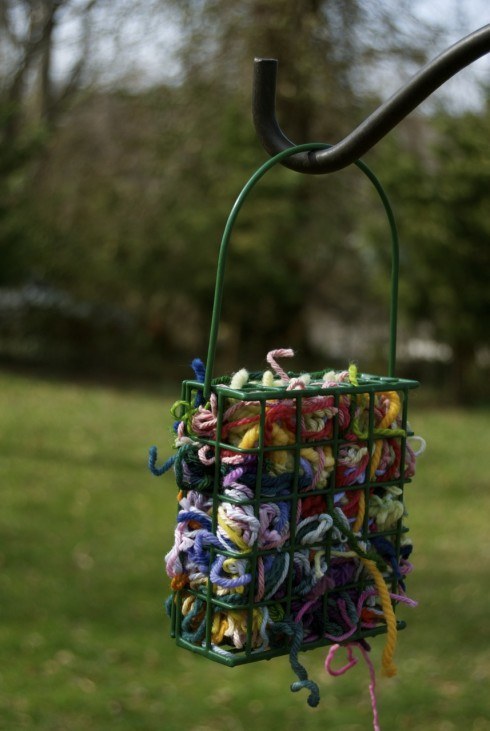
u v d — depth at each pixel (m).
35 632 5.64
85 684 5.02
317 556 1.72
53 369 16.12
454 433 12.38
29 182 15.75
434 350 15.13
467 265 13.75
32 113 16.38
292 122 14.90
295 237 15.48
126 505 8.54
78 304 16.80
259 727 4.66
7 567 6.73
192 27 14.78
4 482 9.05
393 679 5.17
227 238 1.66
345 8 14.12
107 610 6.05
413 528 8.29
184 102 15.51
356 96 14.80
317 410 1.70
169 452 10.73
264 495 1.68
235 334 16.56
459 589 6.69
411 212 13.73
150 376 16.20
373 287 14.31
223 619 1.70
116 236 16.02
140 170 16.12
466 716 4.76
